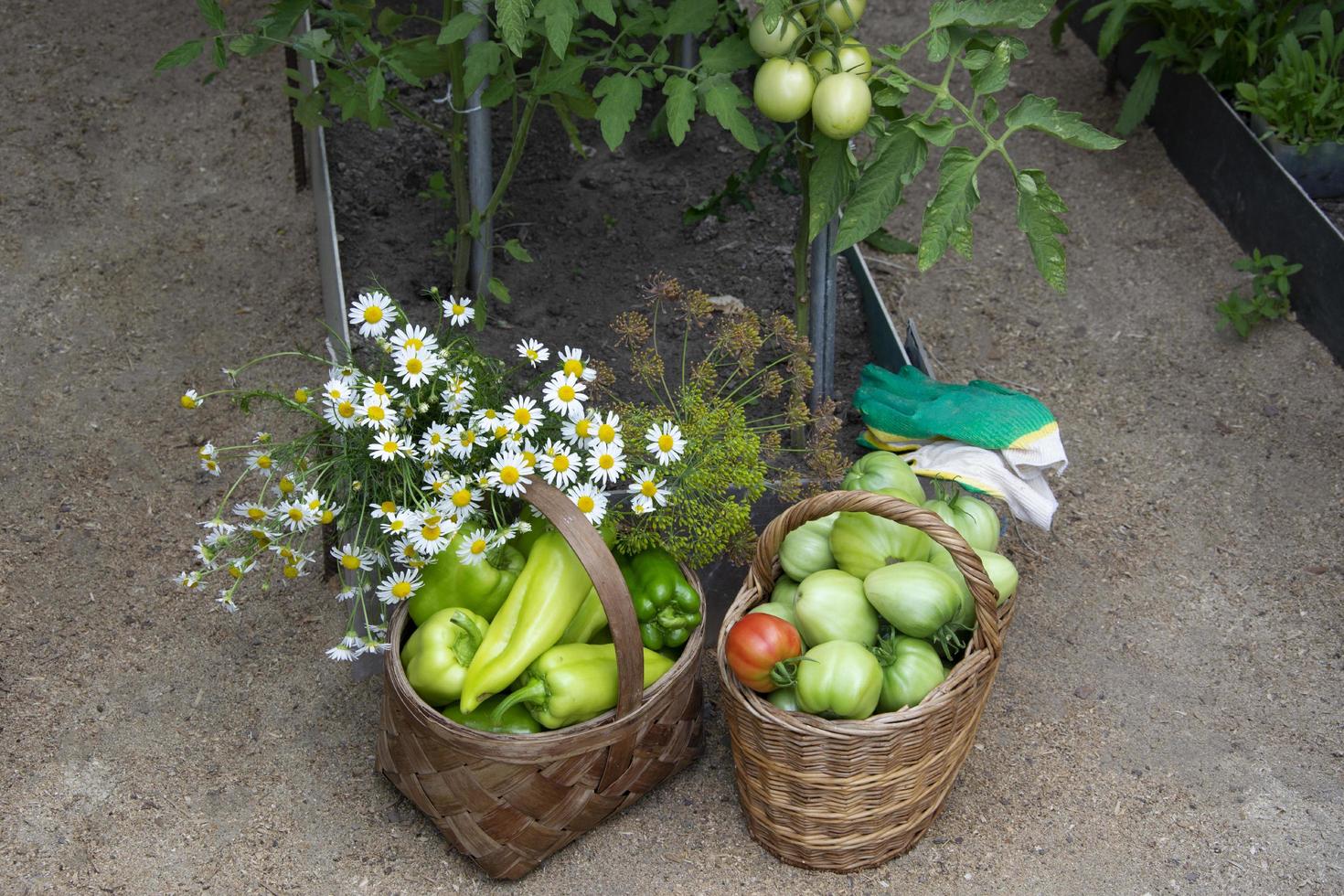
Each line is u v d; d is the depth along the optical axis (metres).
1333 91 4.13
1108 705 2.96
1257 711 2.93
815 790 2.43
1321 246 3.84
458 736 2.37
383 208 3.95
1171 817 2.71
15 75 4.85
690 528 2.65
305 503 2.49
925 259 2.45
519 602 2.52
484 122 3.32
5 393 3.69
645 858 2.63
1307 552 3.31
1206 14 4.42
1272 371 3.85
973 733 2.60
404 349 2.56
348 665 3.03
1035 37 5.31
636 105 2.69
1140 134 4.76
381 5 4.52
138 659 3.03
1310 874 2.60
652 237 3.94
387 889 2.57
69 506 3.39
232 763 2.80
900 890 2.57
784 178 3.58
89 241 4.21
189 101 4.79
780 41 2.49
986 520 2.74
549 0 2.43
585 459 2.68
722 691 2.50
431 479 2.57
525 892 2.56
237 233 4.27
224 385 3.75
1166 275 4.20
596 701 2.47
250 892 2.55
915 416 3.03
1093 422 3.72
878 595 2.44
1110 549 3.35
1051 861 2.63
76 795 2.72
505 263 3.79
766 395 3.33
